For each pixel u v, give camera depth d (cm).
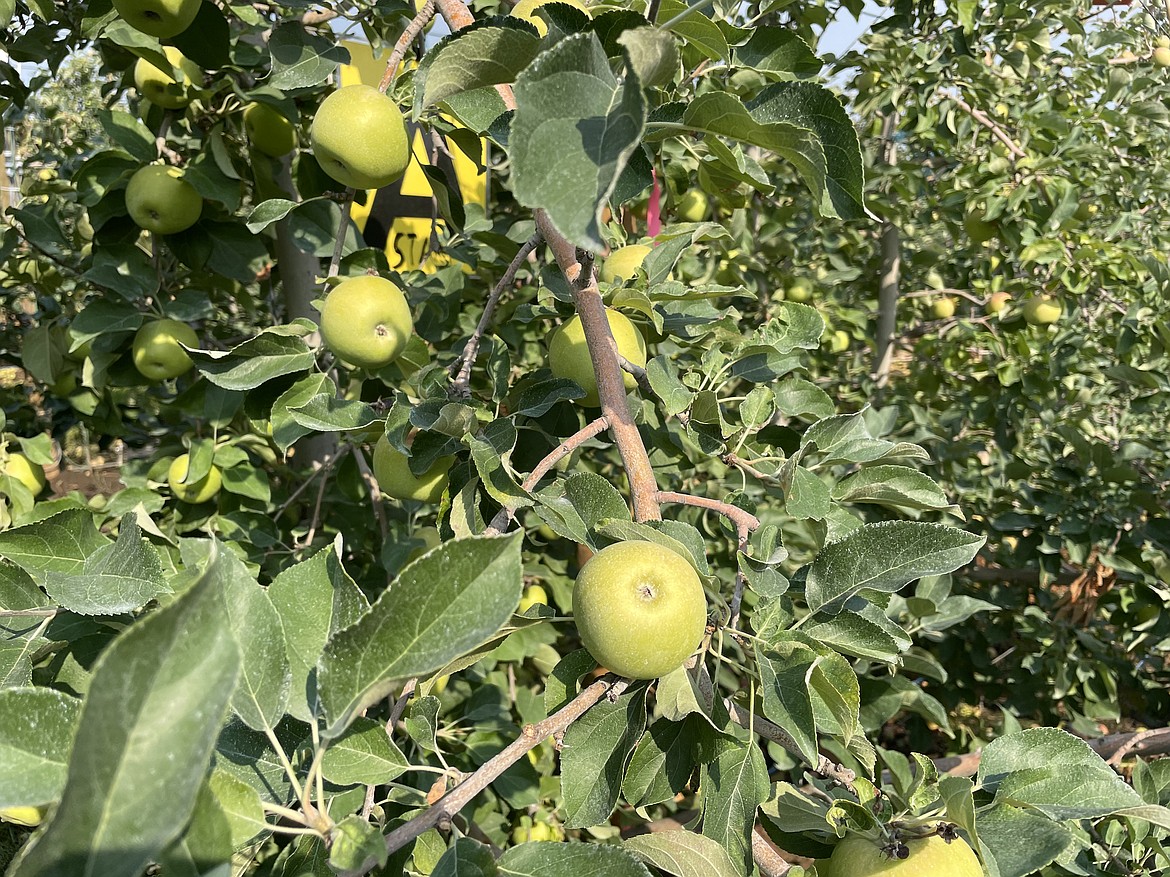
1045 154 396
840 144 108
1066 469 354
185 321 243
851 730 112
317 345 190
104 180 237
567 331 171
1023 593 386
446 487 167
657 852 105
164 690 57
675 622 107
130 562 121
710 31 115
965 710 481
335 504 273
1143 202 470
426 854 110
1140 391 446
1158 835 147
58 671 158
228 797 83
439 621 83
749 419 174
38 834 76
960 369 471
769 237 412
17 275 325
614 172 71
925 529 125
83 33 227
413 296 241
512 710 321
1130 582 350
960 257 505
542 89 78
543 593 290
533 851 93
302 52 199
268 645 92
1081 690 370
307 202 205
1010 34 369
